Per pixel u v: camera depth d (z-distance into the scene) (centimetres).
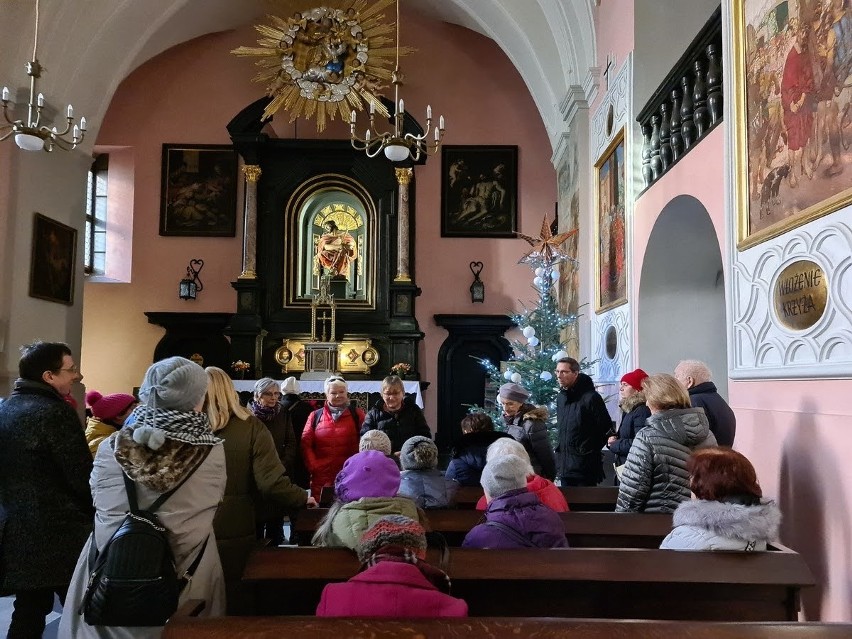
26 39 926
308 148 1305
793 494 373
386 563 203
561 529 285
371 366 1275
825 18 342
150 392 242
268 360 1282
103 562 229
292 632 184
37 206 967
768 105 404
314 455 542
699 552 258
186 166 1341
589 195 946
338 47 1108
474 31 1366
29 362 336
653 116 661
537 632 181
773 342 395
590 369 908
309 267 1345
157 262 1321
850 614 317
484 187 1346
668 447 337
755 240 415
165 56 1355
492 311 1320
